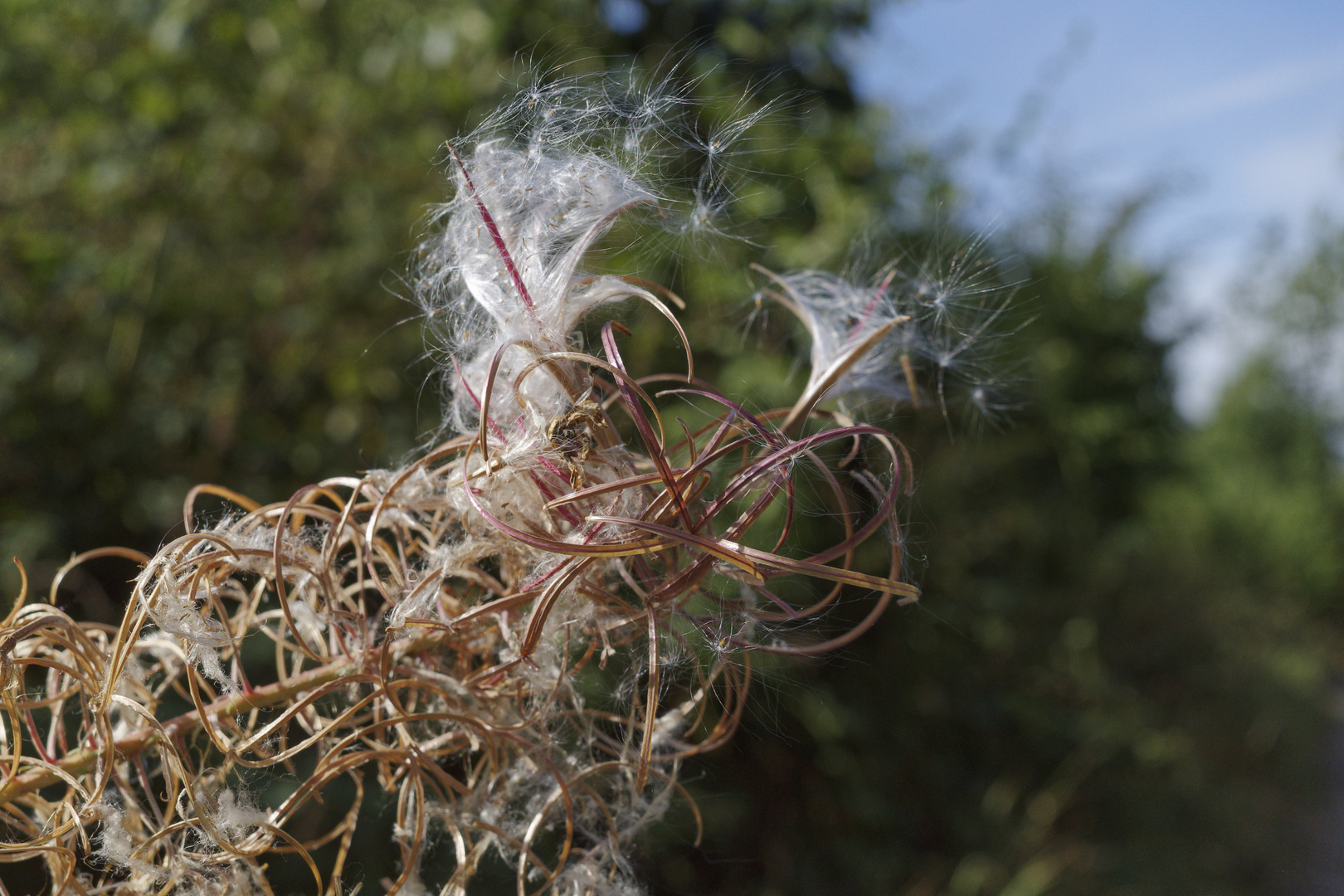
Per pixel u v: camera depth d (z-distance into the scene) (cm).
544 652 25
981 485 110
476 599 27
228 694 25
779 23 77
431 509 26
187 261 83
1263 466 409
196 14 76
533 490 24
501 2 69
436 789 25
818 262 67
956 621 94
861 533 24
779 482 24
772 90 51
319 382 80
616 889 26
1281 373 443
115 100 83
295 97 84
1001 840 89
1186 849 110
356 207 82
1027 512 115
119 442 74
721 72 67
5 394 72
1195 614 168
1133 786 114
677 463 26
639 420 23
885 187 83
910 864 82
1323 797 151
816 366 27
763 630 26
